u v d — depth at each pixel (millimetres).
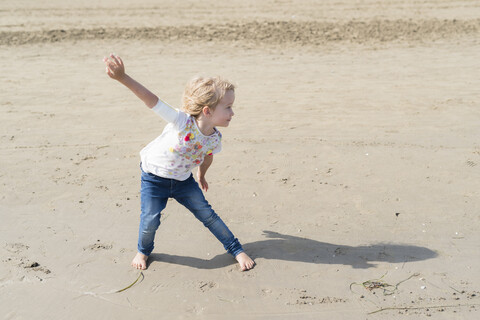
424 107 7914
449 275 3883
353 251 4195
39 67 10492
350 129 6977
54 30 13633
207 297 3660
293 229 4520
